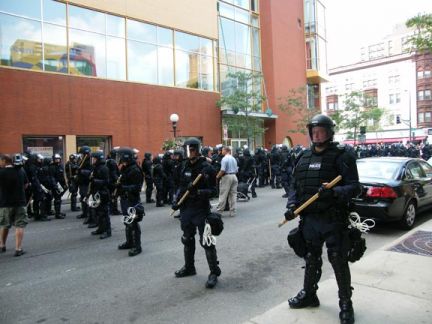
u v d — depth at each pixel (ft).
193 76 75.97
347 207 12.48
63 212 39.99
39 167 35.29
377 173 27.91
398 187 26.00
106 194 27.25
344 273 12.14
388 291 14.60
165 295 15.92
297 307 13.38
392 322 12.17
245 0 95.40
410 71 245.45
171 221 32.71
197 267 19.49
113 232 29.07
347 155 12.13
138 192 22.54
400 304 13.47
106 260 21.29
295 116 104.22
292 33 108.06
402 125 244.22
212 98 78.79
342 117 121.90
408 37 33.12
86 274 18.93
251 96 79.15
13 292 16.76
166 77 70.79
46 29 54.95
